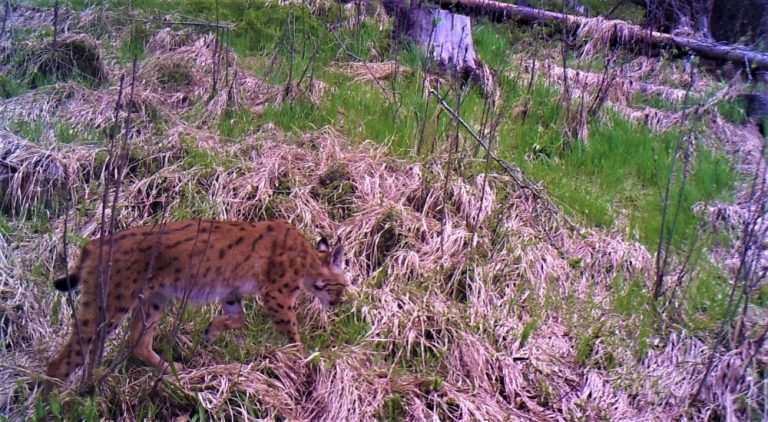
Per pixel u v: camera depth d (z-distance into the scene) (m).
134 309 2.99
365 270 3.67
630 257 3.82
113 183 3.89
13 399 2.92
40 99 4.49
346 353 3.21
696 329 3.47
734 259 3.99
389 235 3.78
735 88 5.79
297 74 5.08
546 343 3.43
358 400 3.03
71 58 4.83
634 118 5.26
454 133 4.43
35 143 4.05
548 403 3.21
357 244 3.70
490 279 3.63
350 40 5.70
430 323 3.40
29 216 3.82
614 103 5.44
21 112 4.38
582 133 4.82
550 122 4.96
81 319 2.81
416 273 3.63
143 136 4.20
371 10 6.23
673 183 4.44
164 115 4.43
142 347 3.02
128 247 2.87
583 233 3.96
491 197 3.99
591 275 3.79
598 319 3.54
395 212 3.82
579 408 3.18
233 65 5.09
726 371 3.28
